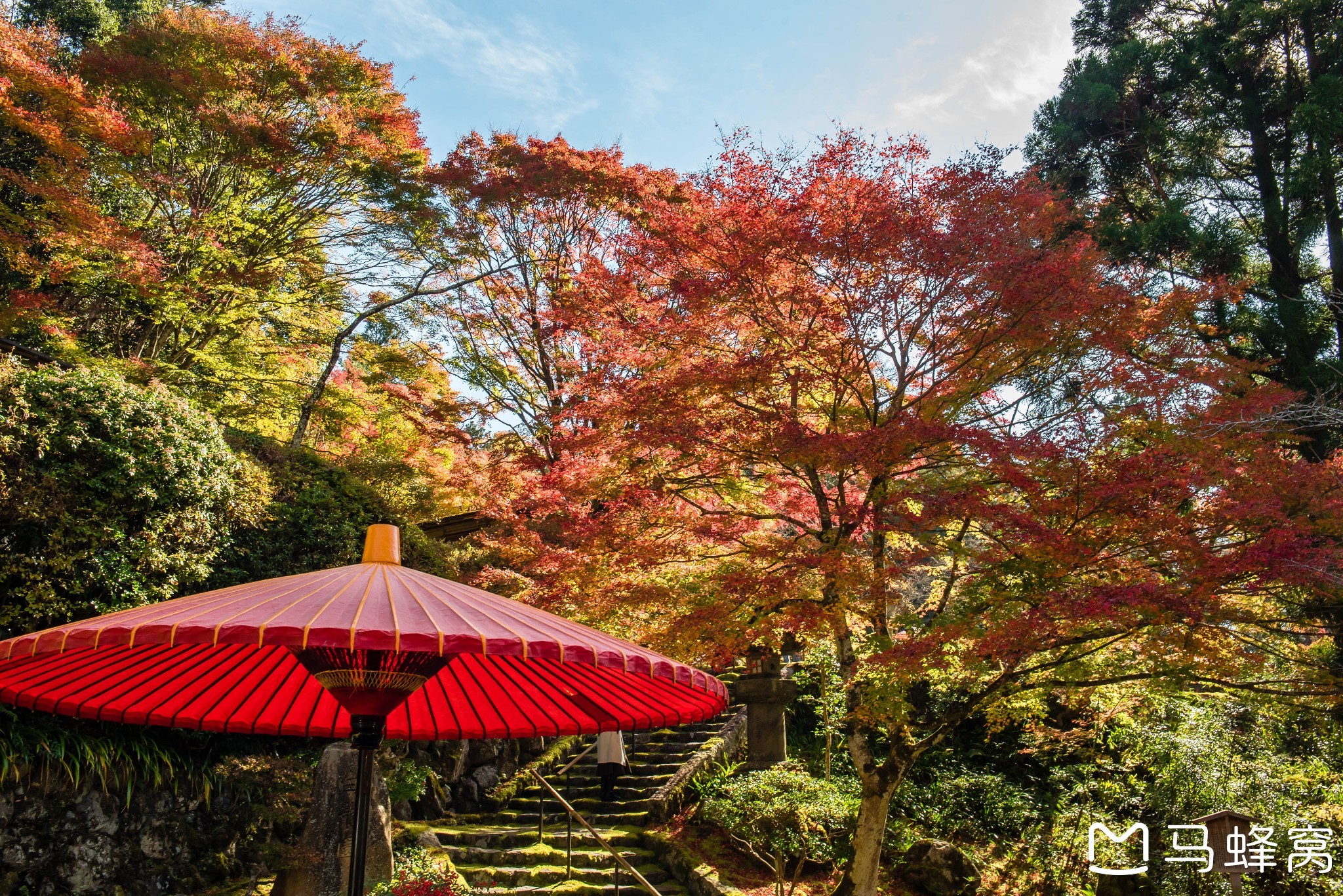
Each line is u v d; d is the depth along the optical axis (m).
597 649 3.12
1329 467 7.56
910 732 8.88
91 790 7.49
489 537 12.80
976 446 7.25
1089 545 7.41
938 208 8.33
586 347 12.32
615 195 16.94
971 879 10.59
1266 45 17.06
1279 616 8.20
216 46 15.55
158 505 8.82
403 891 6.63
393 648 2.79
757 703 13.22
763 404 8.88
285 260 16.75
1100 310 7.99
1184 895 10.14
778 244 8.21
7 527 7.79
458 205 17.05
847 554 8.30
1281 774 10.70
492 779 12.73
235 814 8.77
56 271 12.67
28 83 10.98
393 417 18.34
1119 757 12.57
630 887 9.90
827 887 10.20
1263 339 15.98
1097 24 19.94
